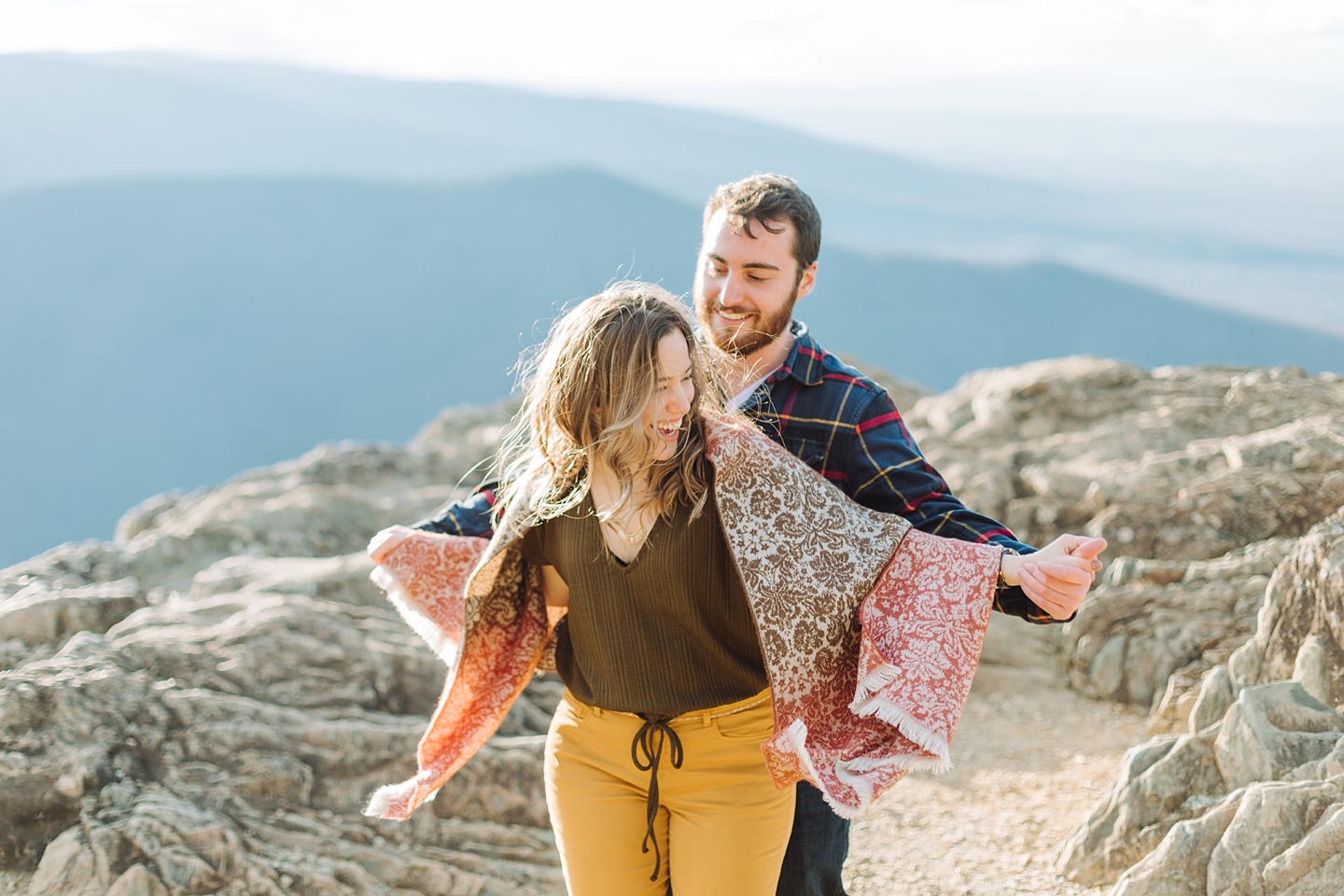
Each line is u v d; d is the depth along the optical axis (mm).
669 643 2062
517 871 3064
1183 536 4992
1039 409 7086
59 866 2740
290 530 6484
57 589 4309
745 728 2066
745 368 2479
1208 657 4059
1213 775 2877
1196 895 2490
